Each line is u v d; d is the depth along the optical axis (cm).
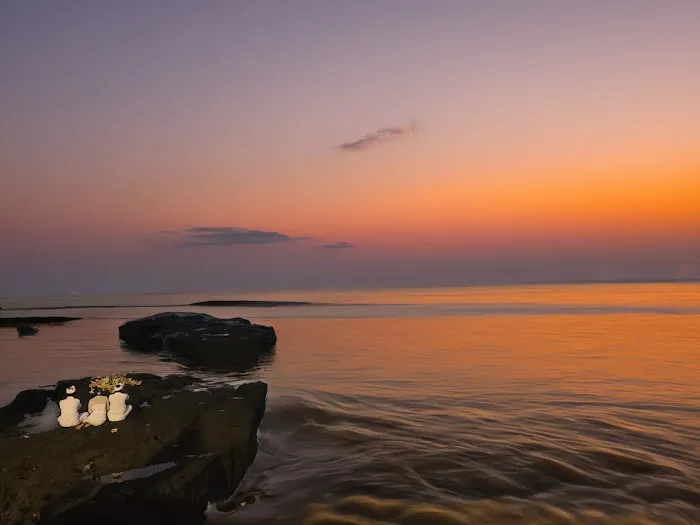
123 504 579
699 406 1162
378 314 4712
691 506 658
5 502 604
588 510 650
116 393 802
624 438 938
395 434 988
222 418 854
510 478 758
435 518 636
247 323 2519
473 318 4069
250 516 659
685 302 6122
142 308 6556
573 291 12194
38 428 794
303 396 1297
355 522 633
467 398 1268
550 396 1277
